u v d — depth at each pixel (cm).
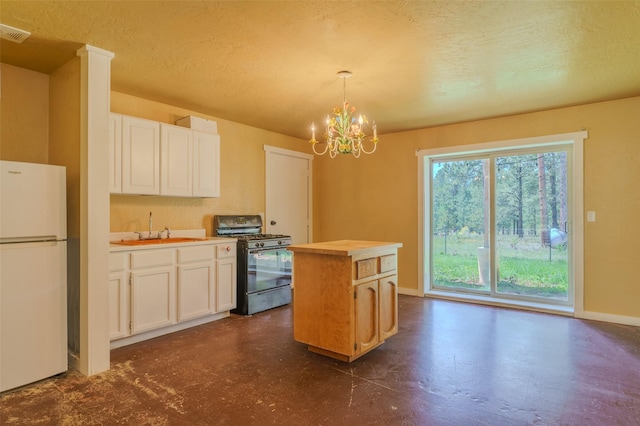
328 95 368
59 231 258
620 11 214
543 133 420
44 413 211
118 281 308
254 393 234
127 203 371
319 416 207
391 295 319
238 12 218
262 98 379
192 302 365
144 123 353
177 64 294
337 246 300
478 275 486
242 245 418
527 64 292
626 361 282
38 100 307
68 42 256
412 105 400
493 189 471
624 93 361
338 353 286
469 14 219
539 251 444
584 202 397
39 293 248
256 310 424
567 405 218
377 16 222
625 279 377
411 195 518
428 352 303
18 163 239
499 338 336
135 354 300
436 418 205
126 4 209
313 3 208
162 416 207
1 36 246
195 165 398
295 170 575
